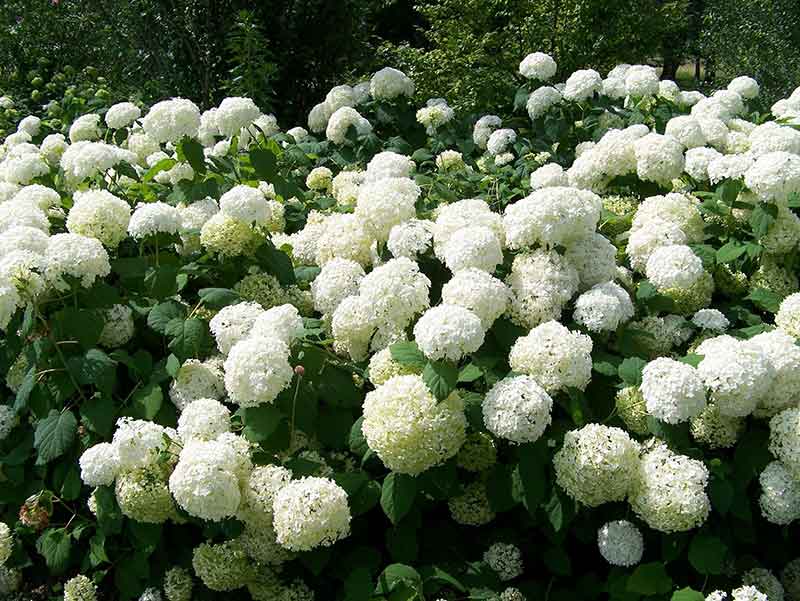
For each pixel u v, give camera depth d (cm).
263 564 262
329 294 293
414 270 269
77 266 280
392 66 947
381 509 269
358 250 315
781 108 520
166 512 259
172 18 771
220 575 255
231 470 241
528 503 234
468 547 267
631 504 236
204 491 230
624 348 273
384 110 544
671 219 324
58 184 414
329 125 496
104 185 380
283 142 512
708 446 256
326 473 256
